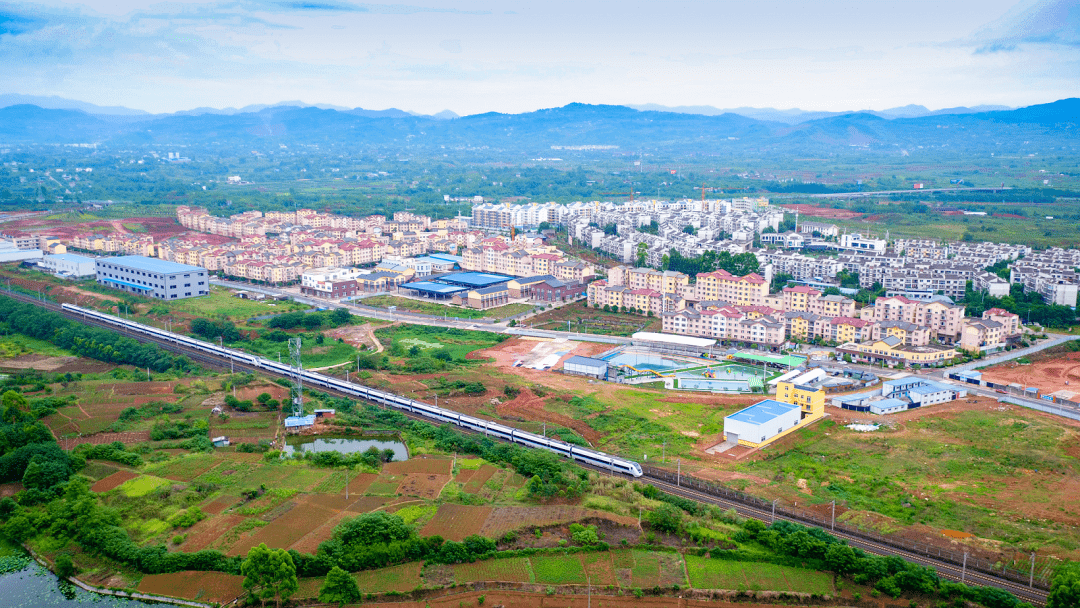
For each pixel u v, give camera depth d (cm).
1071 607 15262
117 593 17200
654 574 17462
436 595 16912
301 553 17850
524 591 16988
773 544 18238
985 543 18425
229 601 16738
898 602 16475
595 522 19450
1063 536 18550
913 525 19388
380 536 18250
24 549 19150
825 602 16575
